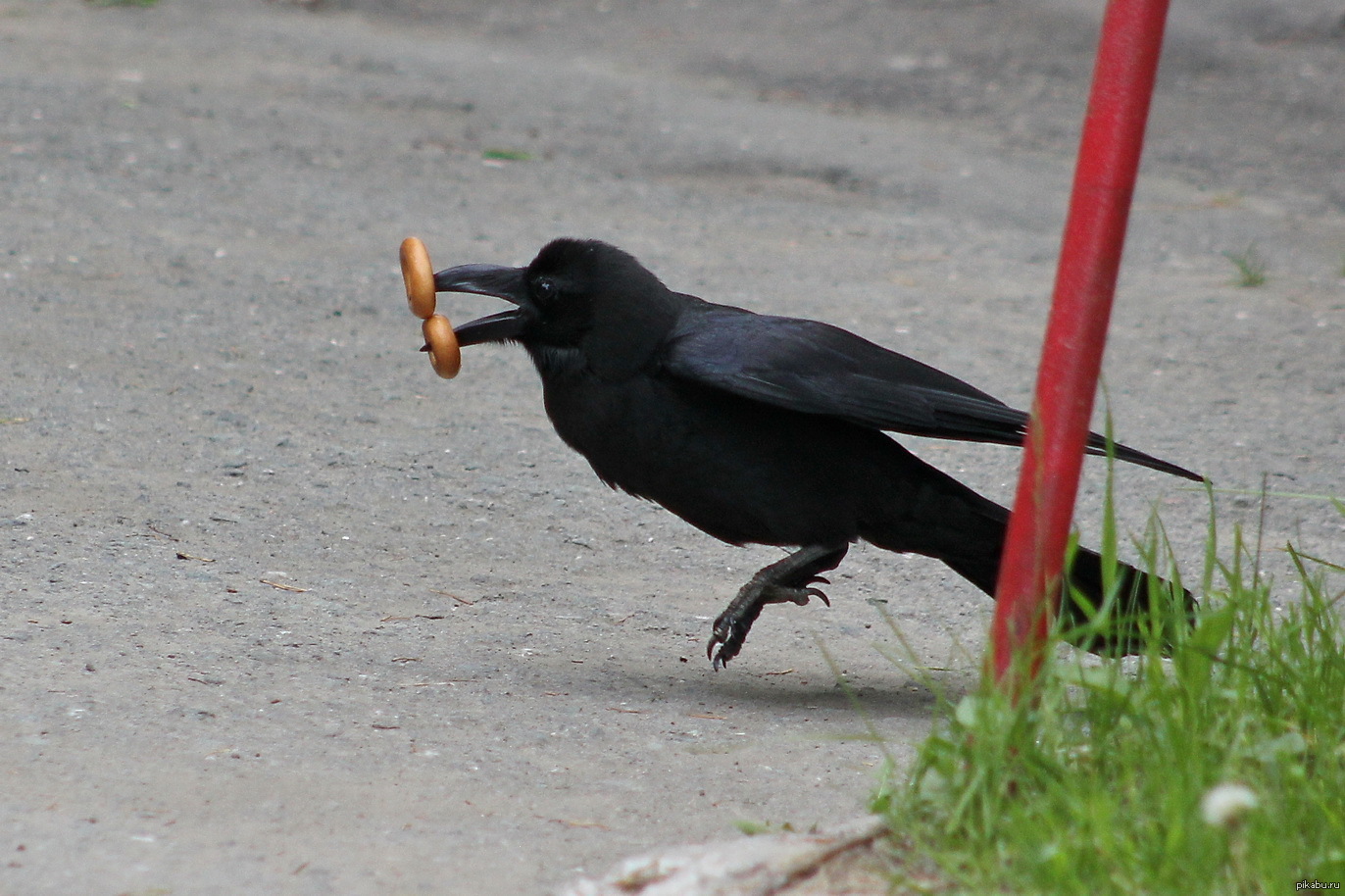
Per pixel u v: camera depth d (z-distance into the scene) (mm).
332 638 8672
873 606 10320
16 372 13617
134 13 32250
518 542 11039
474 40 33594
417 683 8008
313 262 18422
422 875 5555
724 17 36188
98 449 11961
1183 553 11266
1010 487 12914
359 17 34812
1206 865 5082
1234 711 6039
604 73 31188
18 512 10398
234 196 20984
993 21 35500
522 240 19906
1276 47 34094
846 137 27375
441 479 12188
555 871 5648
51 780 6277
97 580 9250
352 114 26234
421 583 9953
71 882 5344
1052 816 5332
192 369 14344
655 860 5461
